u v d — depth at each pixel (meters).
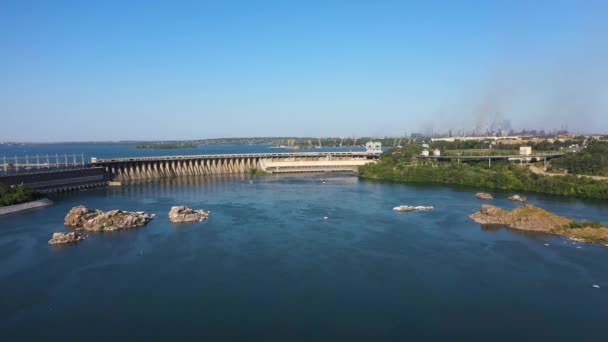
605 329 65.25
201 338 63.25
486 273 86.25
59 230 120.69
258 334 64.25
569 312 70.38
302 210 146.62
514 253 98.12
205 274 86.56
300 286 80.62
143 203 163.50
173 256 97.56
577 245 103.88
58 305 73.56
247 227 122.94
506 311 70.81
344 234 114.88
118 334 64.62
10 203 148.62
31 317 69.69
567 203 155.50
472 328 65.81
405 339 62.84
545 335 63.88
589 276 84.25
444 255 97.06
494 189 194.62
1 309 72.25
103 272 87.94
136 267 90.69
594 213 136.38
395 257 95.88
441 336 63.62
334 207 151.88
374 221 129.38
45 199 163.12
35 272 88.00
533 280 82.69
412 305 73.00
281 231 118.25
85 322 68.00
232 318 68.94
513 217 123.50
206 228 122.12
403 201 163.12
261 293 77.75
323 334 64.25
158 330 65.56
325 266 90.50
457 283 81.62
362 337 63.34
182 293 77.88
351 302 74.19
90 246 105.56
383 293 77.56
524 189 188.88
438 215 137.50
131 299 75.62
